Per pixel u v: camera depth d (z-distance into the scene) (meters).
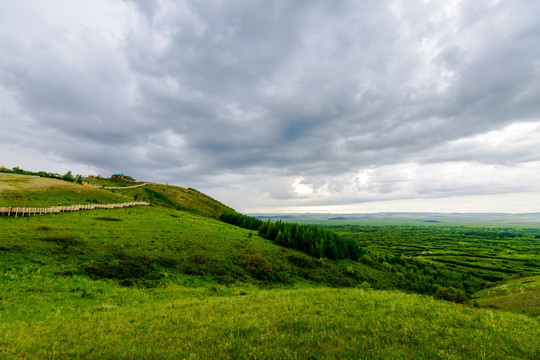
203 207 170.25
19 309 17.14
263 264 49.44
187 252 45.28
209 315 13.95
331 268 65.50
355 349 8.76
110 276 29.23
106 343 9.36
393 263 100.06
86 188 89.75
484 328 11.74
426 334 10.38
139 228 55.91
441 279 90.00
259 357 7.98
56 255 31.39
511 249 189.00
